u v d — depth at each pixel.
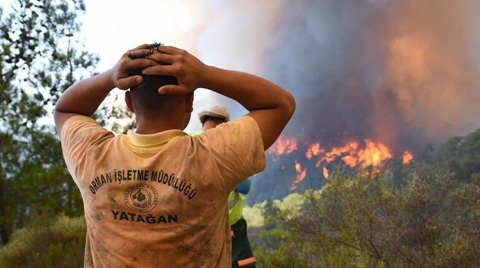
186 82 1.19
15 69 11.52
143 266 1.15
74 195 12.82
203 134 1.24
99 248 1.20
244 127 1.25
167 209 1.16
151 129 1.27
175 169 1.18
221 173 1.19
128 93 1.37
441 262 3.81
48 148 12.83
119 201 1.19
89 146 1.29
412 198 4.30
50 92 12.13
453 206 4.32
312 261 5.05
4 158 12.39
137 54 1.24
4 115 11.69
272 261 5.38
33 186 12.57
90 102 1.44
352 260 4.36
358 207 4.41
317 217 4.80
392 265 4.20
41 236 9.20
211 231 1.19
